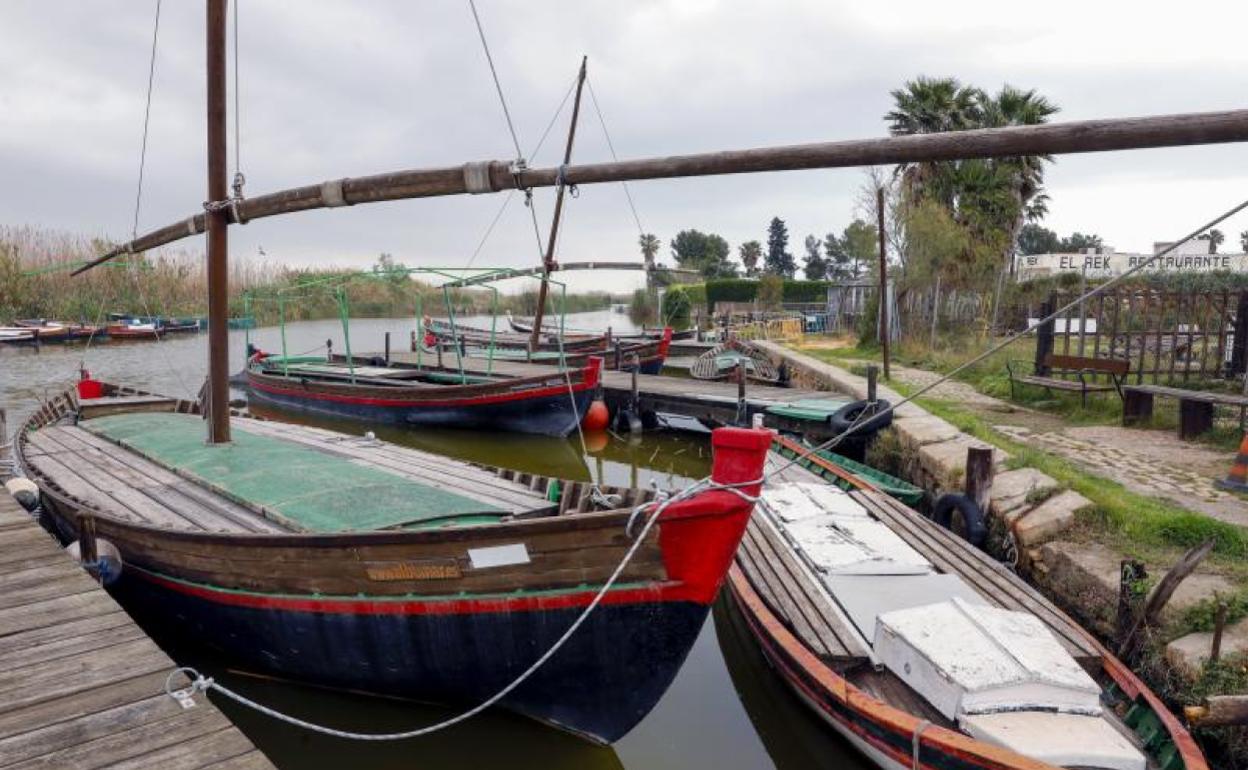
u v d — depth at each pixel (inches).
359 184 234.7
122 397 482.3
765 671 256.8
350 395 719.1
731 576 274.1
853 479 396.5
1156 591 216.1
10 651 168.4
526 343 1088.8
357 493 256.2
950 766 173.3
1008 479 344.5
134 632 178.4
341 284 730.8
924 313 985.5
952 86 1091.3
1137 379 574.9
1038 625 209.9
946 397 603.2
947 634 204.2
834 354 995.3
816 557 273.7
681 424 719.7
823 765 220.5
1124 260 1515.7
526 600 193.8
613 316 3302.2
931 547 295.0
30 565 219.3
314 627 216.4
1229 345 623.8
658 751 226.2
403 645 207.8
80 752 133.3
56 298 1641.2
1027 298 1026.1
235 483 273.9
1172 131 113.5
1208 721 171.9
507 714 219.6
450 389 653.3
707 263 2913.4
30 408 762.8
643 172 169.6
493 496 262.1
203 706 148.4
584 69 802.8
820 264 3491.6
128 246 368.2
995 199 1022.4
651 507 178.5
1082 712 182.1
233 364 1203.2
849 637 224.2
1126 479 358.6
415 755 222.5
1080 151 122.1
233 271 1984.5
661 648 193.9
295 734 226.7
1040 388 584.7
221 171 312.7
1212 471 372.5
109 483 292.0
